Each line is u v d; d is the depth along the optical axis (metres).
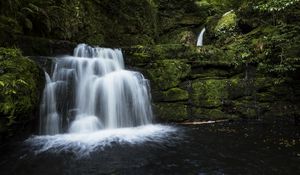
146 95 7.63
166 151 5.20
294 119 7.61
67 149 5.23
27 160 4.69
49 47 7.51
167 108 7.69
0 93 4.68
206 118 7.71
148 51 8.46
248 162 4.65
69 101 6.44
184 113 7.66
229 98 7.93
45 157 4.82
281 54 7.85
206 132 6.52
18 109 4.84
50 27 8.74
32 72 5.58
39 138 5.77
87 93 6.74
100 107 6.85
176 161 4.72
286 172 4.23
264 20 10.21
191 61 8.30
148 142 5.73
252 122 7.49
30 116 5.41
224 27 12.10
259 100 7.95
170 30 14.93
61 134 6.16
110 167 4.46
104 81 7.01
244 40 9.70
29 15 8.09
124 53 8.44
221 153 5.09
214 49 8.71
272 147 5.37
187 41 13.59
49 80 6.22
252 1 11.10
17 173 4.24
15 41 6.70
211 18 14.42
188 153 5.10
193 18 15.26
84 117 6.60
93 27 10.84
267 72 8.09
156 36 14.22
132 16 12.80
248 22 10.89
